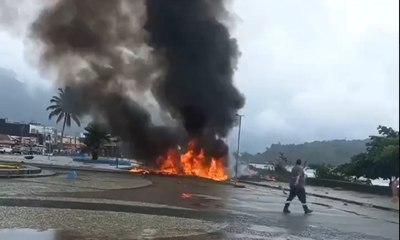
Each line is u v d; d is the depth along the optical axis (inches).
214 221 498.0
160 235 387.2
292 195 634.8
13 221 412.5
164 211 570.3
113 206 587.8
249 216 565.3
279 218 560.1
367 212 664.4
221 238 387.2
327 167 1507.1
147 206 616.1
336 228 482.3
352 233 447.5
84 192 765.9
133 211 547.5
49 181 949.2
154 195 808.3
